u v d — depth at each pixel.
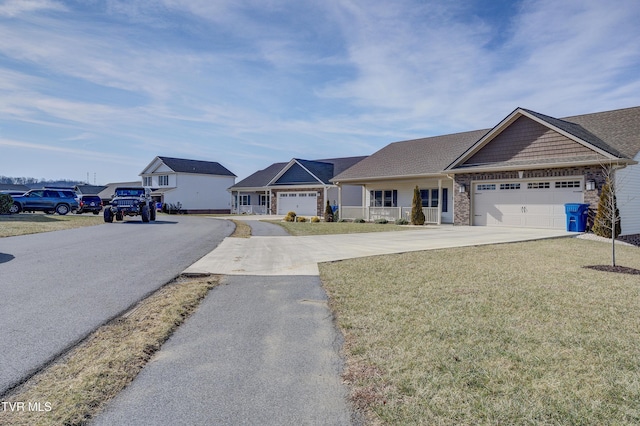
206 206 47.06
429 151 24.08
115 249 10.38
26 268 7.59
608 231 14.04
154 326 4.54
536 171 17.11
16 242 11.44
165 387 3.16
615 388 3.03
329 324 4.69
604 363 3.48
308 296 5.98
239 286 6.64
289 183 33.00
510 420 2.62
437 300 5.57
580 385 3.08
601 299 5.59
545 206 17.06
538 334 4.19
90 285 6.36
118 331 4.37
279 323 4.75
